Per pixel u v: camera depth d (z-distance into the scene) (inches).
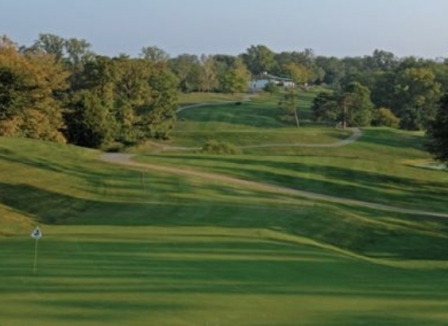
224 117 5590.6
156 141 4207.7
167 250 974.4
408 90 6323.8
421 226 1795.0
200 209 1657.2
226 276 768.3
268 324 552.4
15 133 3046.3
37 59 3326.8
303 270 862.5
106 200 1747.0
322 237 1517.0
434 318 597.9
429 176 2679.6
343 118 5526.6
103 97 3651.6
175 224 1423.5
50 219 1497.3
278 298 653.9
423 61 7667.3
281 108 5984.3
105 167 2201.0
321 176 2482.8
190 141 4301.2
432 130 2268.7
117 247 983.6
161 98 4087.1
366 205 2046.0
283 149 4023.1
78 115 3467.0
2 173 1915.6
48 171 2020.2
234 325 545.0
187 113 5693.9
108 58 4141.2
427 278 885.2
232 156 2805.1
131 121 3801.7
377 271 920.3
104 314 560.4
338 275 842.2
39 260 839.1
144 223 1427.2
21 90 3068.4
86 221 1461.6
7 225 1363.2
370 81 7337.6
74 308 575.8
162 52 7588.6
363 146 4313.5
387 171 2674.7
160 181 2010.3
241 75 7647.6
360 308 626.2
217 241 1112.8
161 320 550.6
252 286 712.4
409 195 2333.9
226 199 1830.7
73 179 1953.7
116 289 661.9
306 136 4534.9
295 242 1239.5
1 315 543.2
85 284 682.8
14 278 705.0
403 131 4985.2
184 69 7864.2
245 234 1277.1
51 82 3302.2
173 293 654.5
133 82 4028.1
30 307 572.7
